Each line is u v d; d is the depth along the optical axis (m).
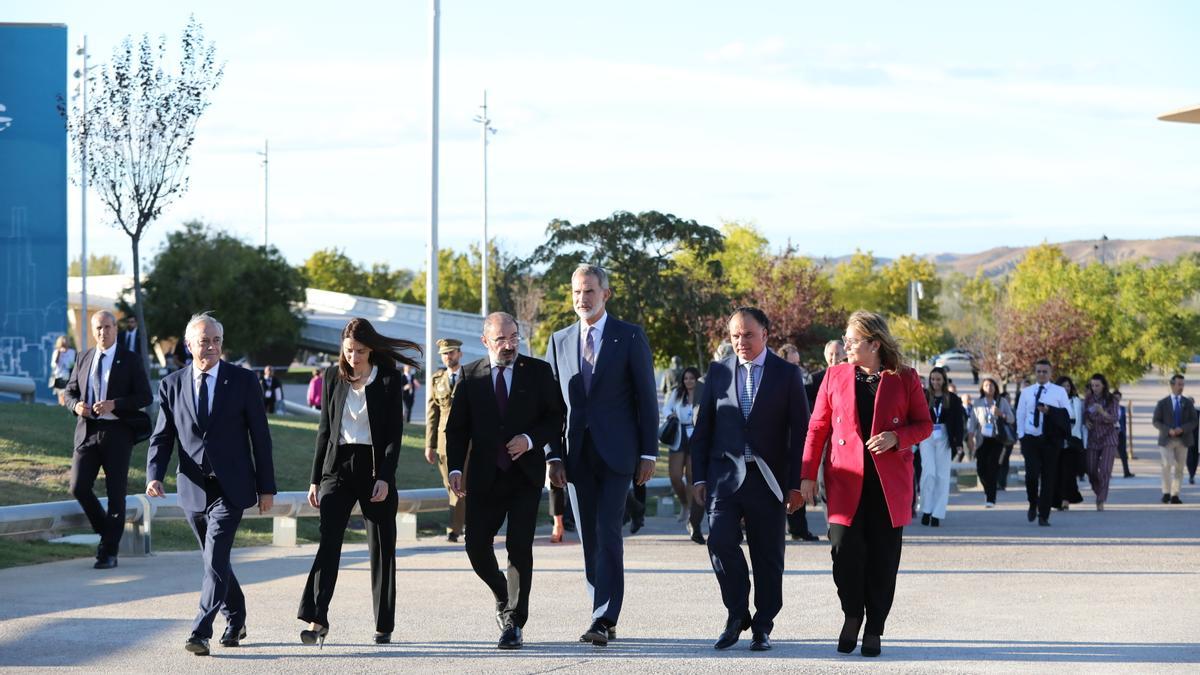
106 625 9.10
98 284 88.62
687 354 51.66
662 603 10.41
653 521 18.20
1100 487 20.25
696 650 8.38
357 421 8.44
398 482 19.12
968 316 118.31
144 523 12.87
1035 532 16.52
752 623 8.46
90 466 11.88
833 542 8.37
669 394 18.31
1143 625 9.32
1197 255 69.25
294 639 8.72
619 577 8.58
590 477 8.69
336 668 7.74
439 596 10.76
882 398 8.30
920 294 44.16
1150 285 60.75
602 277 8.80
